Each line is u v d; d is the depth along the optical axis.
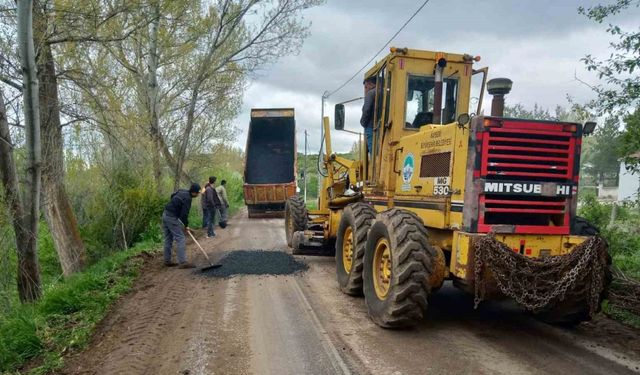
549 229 4.63
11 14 7.21
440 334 4.90
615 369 4.04
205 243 12.09
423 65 6.31
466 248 4.47
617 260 7.09
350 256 6.64
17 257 7.53
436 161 5.18
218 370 4.05
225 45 16.36
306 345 4.59
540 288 4.36
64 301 6.07
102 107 9.12
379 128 6.80
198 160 19.95
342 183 9.03
